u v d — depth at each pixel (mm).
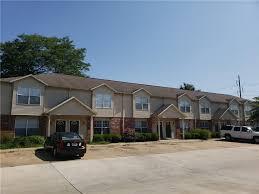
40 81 26453
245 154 21969
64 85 28500
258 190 10297
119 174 13383
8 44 45219
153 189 10344
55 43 48000
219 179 12336
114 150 22703
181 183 11438
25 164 16125
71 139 18266
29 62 44719
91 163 16531
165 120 35750
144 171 14211
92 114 28453
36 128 26078
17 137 24219
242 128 34250
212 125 41688
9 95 24922
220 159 18984
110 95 31281
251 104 43844
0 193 9844
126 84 36594
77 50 50344
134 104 33188
